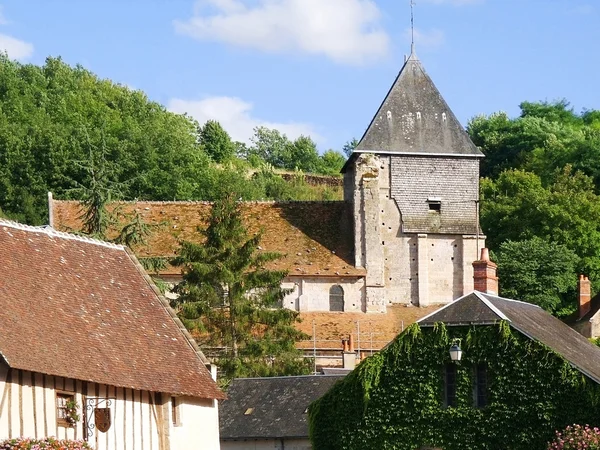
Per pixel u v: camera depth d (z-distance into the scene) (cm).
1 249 3881
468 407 4459
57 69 13212
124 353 4019
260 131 16325
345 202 8544
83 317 3972
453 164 8394
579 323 8544
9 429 3416
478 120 14275
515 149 13238
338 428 4634
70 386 3684
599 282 9738
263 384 5897
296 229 8400
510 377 4409
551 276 9525
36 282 3897
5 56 12875
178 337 4416
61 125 11038
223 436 5616
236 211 7425
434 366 4528
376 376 4588
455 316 4538
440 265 8256
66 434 3641
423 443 4497
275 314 7106
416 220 8281
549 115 14688
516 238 10350
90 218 7000
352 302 8112
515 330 4438
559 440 4119
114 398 3884
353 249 8244
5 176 10038
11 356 3428
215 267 7181
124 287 4362
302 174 14100
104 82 13350
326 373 6656
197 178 11275
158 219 8344
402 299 8206
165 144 11031
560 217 10175
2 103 11662
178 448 4216
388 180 8325
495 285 5316
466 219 8338
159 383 4066
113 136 11188
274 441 5550
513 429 4378
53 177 10056
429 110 8481
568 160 11956
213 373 4478
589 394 4284
